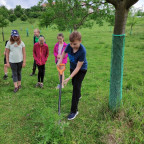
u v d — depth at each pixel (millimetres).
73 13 9938
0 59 9398
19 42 4598
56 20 10219
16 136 2998
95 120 3279
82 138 2902
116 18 3025
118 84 3293
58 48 4988
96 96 4371
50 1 10016
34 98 4414
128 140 2797
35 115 3613
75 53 3139
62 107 3938
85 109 3791
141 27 33250
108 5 9852
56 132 2822
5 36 23875
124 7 2896
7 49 4609
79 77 3377
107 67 7793
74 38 2867
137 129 2980
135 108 3576
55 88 5094
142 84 5188
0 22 19000
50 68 7691
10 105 4047
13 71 4711
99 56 10508
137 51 11758
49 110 3189
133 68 7547
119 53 3152
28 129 3174
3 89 4984
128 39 18031
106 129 3031
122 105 3438
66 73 6824
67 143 2770
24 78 6062
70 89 4953
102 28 37312
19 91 4859
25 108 3912
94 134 3002
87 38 20688
